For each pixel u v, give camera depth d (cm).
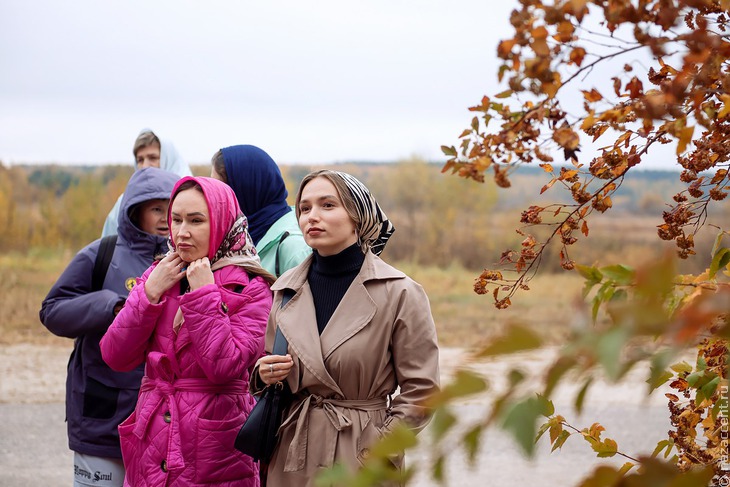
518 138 166
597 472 110
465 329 1642
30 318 1515
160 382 339
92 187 3200
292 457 300
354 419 304
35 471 719
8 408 942
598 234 2158
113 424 401
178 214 346
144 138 620
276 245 420
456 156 169
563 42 153
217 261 349
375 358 308
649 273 87
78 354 413
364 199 324
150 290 340
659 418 909
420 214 3678
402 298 313
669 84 157
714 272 198
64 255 2483
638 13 149
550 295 2100
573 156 166
